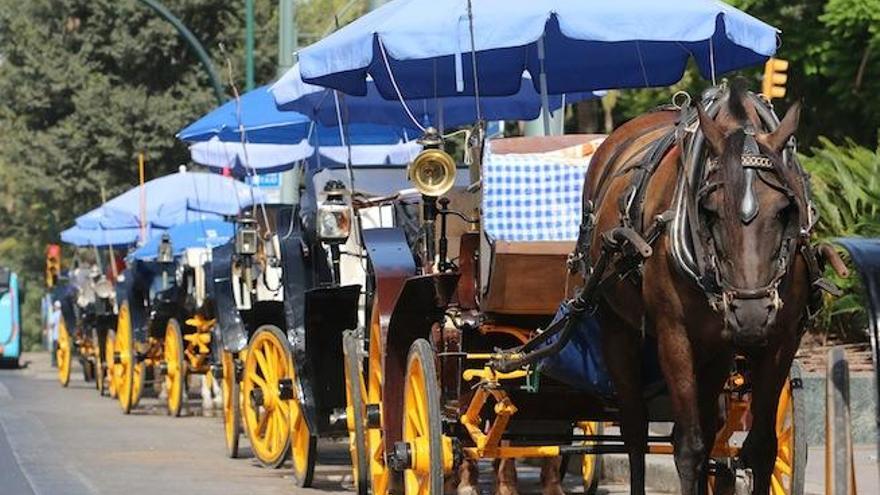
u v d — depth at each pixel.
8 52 52.62
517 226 11.72
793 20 26.22
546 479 13.95
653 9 12.52
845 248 8.96
